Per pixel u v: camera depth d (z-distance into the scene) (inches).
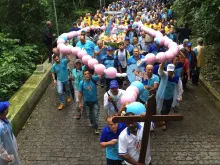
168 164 257.9
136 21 743.1
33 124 338.0
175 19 875.4
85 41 438.0
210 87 413.1
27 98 355.6
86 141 299.1
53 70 367.2
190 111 358.6
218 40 510.3
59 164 264.4
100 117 348.5
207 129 315.6
